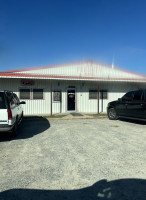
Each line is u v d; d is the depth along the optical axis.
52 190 2.86
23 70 13.70
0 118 5.67
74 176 3.32
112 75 15.92
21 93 13.59
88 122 9.92
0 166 3.84
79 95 14.98
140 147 5.09
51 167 3.75
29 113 13.76
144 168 3.66
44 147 5.18
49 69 14.46
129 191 2.82
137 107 8.75
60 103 14.52
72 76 13.80
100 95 15.57
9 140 6.07
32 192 2.81
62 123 9.62
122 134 6.77
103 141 5.76
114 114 10.77
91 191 2.82
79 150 4.86
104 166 3.77
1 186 3.00
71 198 2.65
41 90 14.05
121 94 16.08
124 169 3.61
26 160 4.17
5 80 13.23
